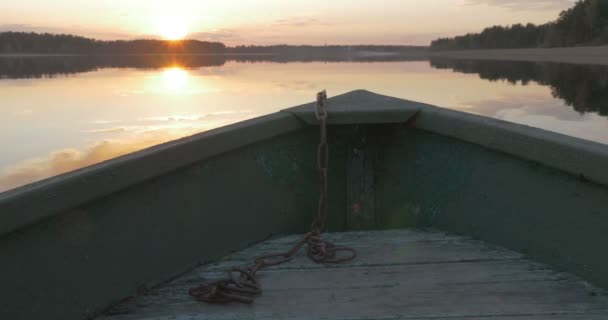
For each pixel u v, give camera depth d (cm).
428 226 280
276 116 264
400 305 181
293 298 188
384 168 305
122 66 10038
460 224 258
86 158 1224
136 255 195
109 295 183
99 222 180
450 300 184
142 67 9556
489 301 182
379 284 198
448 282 198
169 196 210
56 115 1978
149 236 201
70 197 162
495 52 19862
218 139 226
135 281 194
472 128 237
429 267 213
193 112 2036
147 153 193
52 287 163
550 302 180
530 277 200
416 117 275
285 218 278
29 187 154
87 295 175
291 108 283
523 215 221
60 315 166
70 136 1505
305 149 290
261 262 218
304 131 288
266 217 265
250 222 255
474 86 3903
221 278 210
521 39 18450
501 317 171
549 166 203
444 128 255
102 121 1803
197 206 224
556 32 12375
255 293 191
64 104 2380
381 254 230
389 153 301
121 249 189
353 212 307
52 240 163
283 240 260
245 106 2267
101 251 181
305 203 291
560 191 203
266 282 203
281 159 274
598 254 188
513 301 182
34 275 158
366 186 306
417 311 176
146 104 2350
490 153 238
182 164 208
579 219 195
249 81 4362
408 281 200
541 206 212
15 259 153
